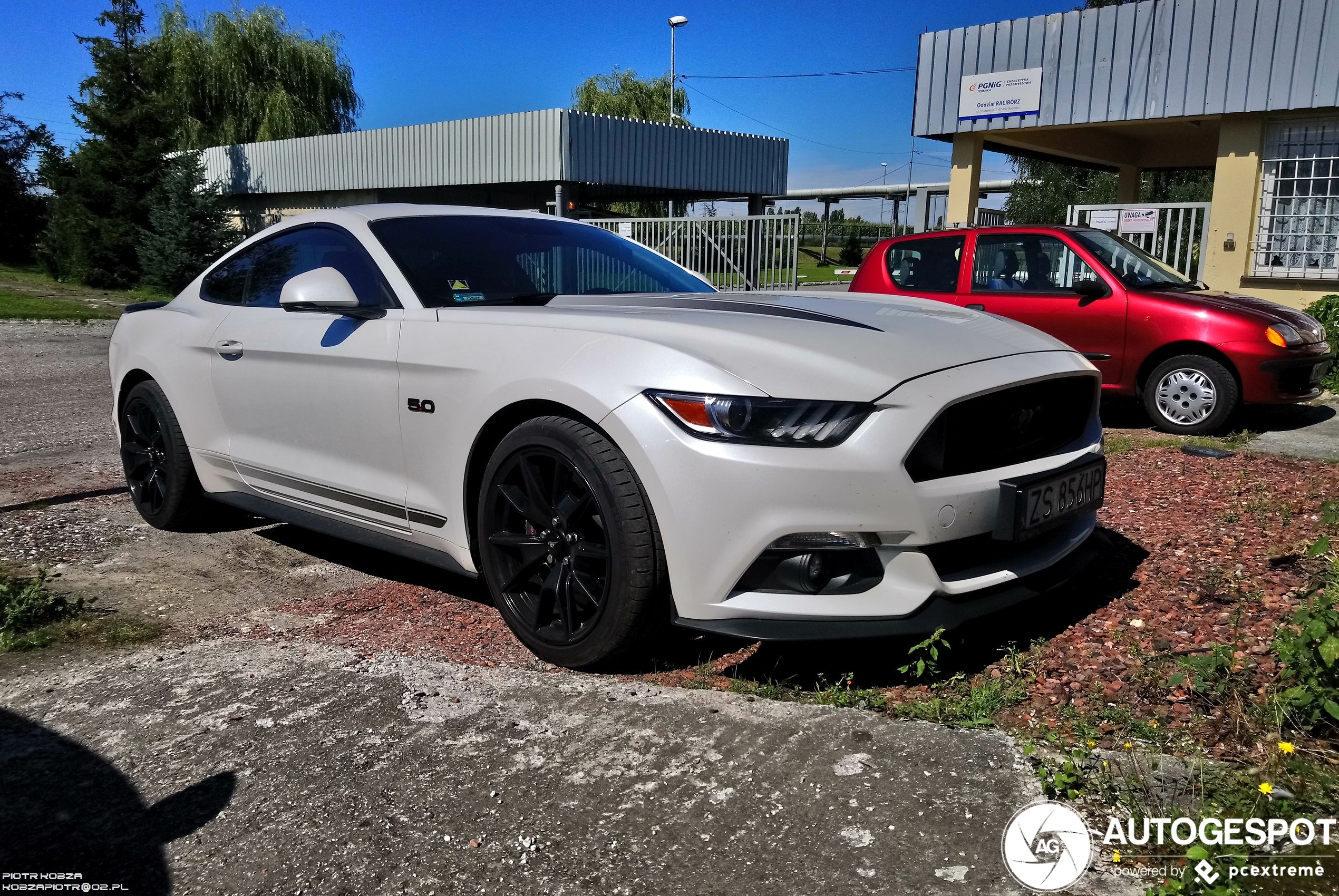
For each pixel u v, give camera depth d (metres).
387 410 3.27
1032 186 24.73
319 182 28.44
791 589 2.51
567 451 2.71
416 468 3.21
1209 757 2.28
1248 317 6.35
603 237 4.23
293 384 3.64
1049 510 2.76
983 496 2.60
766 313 3.03
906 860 1.94
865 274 8.08
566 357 2.77
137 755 2.43
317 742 2.47
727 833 2.04
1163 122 11.16
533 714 2.59
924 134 12.95
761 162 27.86
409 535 3.33
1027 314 7.20
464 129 24.28
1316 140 10.05
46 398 8.80
